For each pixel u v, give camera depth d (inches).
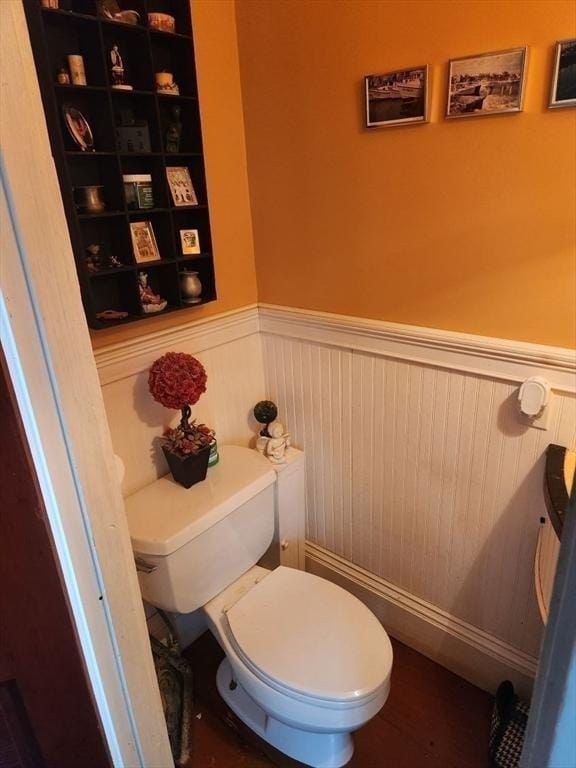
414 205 54.0
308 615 57.4
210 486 61.6
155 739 37.8
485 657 64.8
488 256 50.7
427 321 57.0
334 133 57.2
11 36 21.7
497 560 59.9
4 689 26.0
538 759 19.8
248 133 64.2
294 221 64.2
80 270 50.1
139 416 60.4
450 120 49.0
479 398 55.0
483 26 44.8
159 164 54.2
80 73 46.9
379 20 50.2
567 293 47.3
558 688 18.0
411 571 69.2
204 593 60.1
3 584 24.2
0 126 22.0
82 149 48.3
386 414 63.6
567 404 49.4
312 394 70.5
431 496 63.1
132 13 48.4
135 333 58.0
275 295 69.9
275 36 57.6
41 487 26.7
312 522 78.4
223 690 65.8
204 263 62.7
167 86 53.6
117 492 30.6
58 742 29.0
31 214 23.6
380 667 51.9
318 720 50.0
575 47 40.9
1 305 23.5
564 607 17.1
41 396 25.6
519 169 46.7
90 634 31.1
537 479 53.5
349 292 62.3
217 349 68.0
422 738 61.4
